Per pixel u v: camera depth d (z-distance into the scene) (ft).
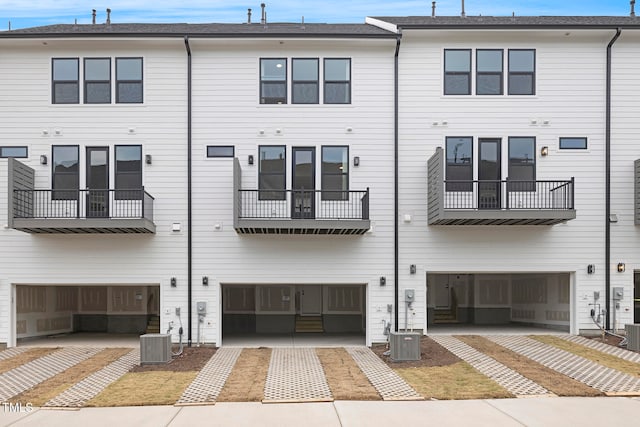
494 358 37.06
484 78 45.68
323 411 25.30
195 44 45.01
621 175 45.11
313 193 44.70
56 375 33.68
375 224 45.03
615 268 44.73
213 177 44.83
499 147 45.16
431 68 45.42
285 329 58.95
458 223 43.91
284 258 44.78
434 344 41.96
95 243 44.32
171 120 44.98
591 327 44.91
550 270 44.83
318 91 45.60
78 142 44.65
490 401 26.91
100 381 31.89
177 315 44.24
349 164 45.16
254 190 41.57
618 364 34.83
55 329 54.70
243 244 44.73
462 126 45.24
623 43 45.50
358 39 44.62
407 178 45.14
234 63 45.37
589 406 25.81
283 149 45.24
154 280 44.37
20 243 44.06
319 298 60.18
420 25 44.19
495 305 61.82
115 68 45.09
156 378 32.55
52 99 44.86
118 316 58.70
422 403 26.68
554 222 43.47
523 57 45.73
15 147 44.47
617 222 44.93
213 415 24.77
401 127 45.32
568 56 45.47
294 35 44.04
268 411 25.38
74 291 58.95
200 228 44.62
